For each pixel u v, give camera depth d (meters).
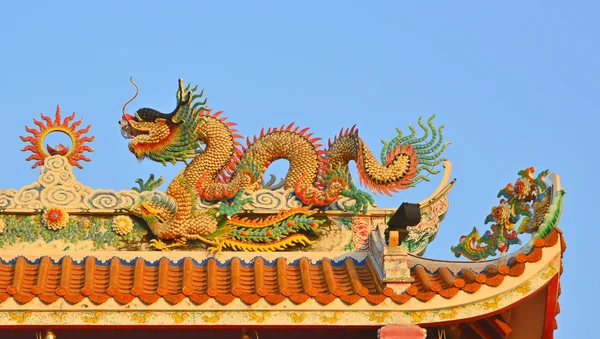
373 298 17.70
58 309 17.39
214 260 19.39
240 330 18.42
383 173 20.48
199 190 20.05
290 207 20.09
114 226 19.73
